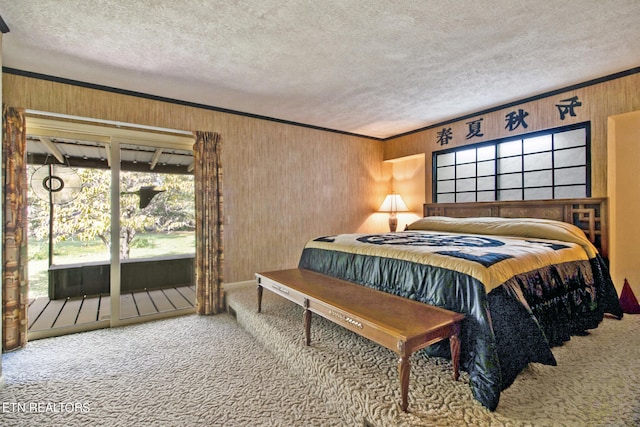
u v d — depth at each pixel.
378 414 1.44
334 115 4.14
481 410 1.43
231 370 2.19
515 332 1.69
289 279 2.63
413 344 1.44
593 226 3.00
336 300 1.98
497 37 2.29
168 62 2.62
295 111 3.95
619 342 2.19
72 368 2.23
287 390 1.94
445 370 1.77
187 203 3.61
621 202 3.16
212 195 3.49
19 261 2.58
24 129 2.61
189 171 3.61
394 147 5.27
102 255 3.14
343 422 1.64
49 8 1.89
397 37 2.28
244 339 2.74
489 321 1.59
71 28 2.11
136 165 3.28
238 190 3.90
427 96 3.49
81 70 2.73
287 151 4.33
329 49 2.44
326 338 2.26
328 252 2.95
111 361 2.33
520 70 2.85
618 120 3.07
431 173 4.68
